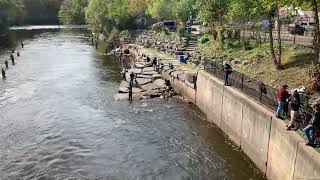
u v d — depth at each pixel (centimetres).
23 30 12119
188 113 3053
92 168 2119
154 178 1991
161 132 2638
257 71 2962
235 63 3353
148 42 5978
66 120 2931
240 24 3978
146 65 4519
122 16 7731
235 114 2367
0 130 2723
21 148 2403
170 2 6275
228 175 2006
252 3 3144
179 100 3406
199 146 2386
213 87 2773
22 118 2998
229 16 3494
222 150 2314
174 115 3005
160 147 2384
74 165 2159
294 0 2306
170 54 4900
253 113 2088
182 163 2156
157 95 3544
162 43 5475
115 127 2752
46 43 8538
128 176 2017
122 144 2439
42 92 3862
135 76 4006
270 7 2525
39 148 2400
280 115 1844
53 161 2214
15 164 2183
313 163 1455
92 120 2917
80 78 4547
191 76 3316
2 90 3975
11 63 5806
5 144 2467
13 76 4741
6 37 9988
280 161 1762
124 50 6362
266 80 2741
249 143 2159
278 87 2555
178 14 5603
